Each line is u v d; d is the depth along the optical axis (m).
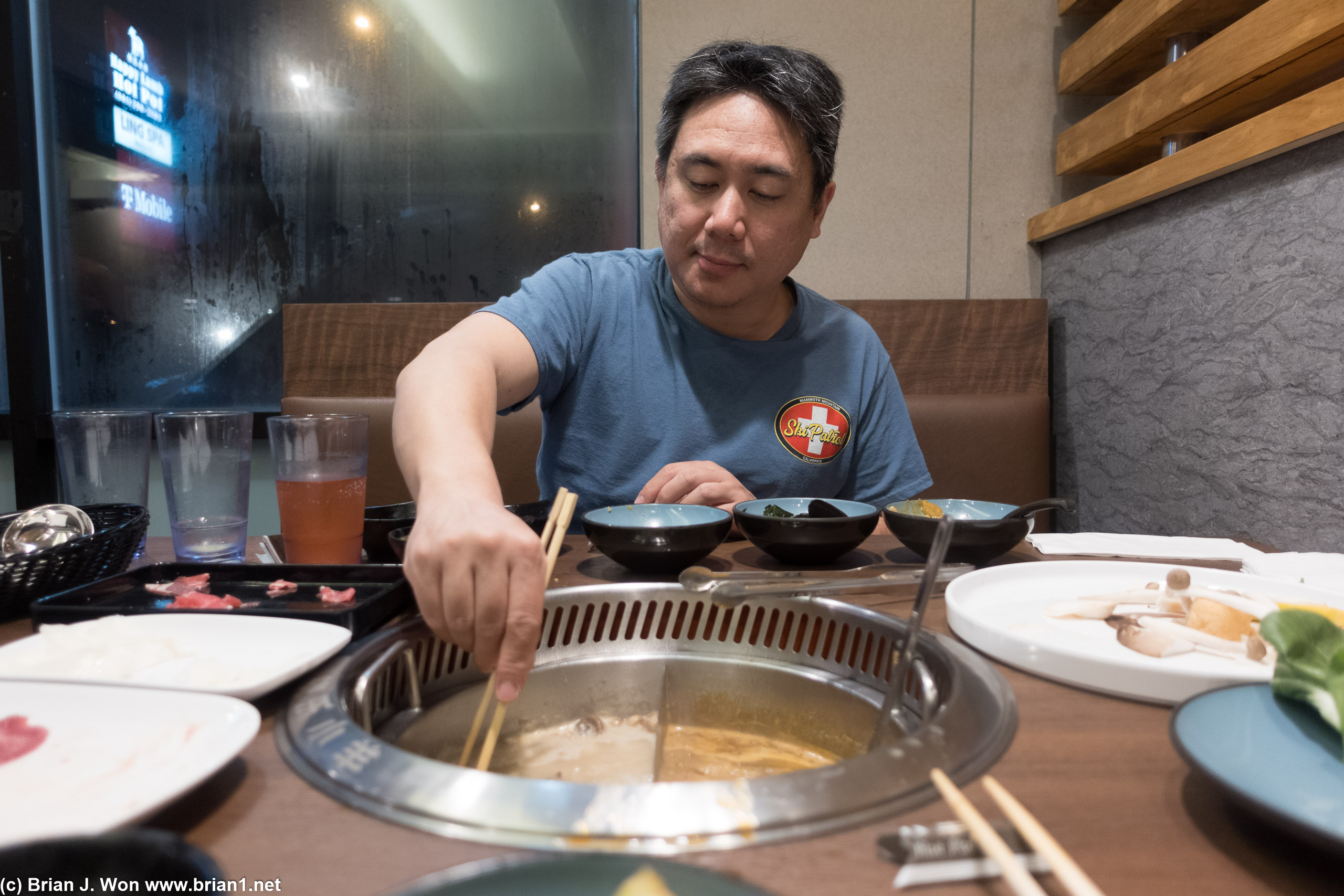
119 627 0.60
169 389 2.79
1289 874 0.34
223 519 0.95
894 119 2.54
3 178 2.58
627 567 0.90
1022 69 2.53
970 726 0.48
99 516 0.95
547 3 2.68
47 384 2.74
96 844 0.27
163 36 2.67
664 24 2.53
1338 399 1.48
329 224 2.76
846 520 0.92
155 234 2.74
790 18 2.51
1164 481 2.02
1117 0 2.35
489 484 0.76
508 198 2.75
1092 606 0.72
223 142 2.71
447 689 0.70
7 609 0.74
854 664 0.72
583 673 0.75
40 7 2.65
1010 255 2.59
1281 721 0.44
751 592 0.76
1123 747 0.47
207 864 0.26
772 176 1.20
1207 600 0.66
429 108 2.72
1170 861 0.35
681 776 0.66
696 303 1.43
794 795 0.39
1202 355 1.86
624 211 2.75
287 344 2.34
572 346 1.41
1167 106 1.89
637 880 0.29
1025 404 2.40
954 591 0.74
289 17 2.68
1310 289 1.54
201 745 0.42
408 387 0.98
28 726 0.44
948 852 0.35
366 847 0.36
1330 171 1.48
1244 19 1.61
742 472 1.44
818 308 1.59
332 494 0.91
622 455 1.45
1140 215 2.09
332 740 0.46
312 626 0.62
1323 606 0.70
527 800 0.39
